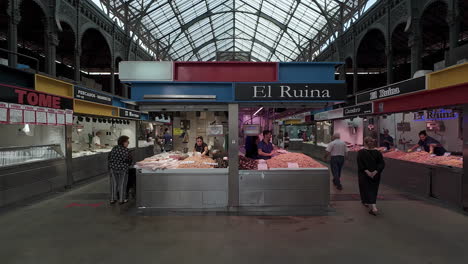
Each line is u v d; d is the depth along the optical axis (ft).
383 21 36.17
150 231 12.60
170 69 15.65
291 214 14.97
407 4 29.86
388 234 12.18
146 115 43.11
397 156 23.04
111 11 45.57
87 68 65.57
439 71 17.43
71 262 9.75
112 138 39.09
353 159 31.09
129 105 35.96
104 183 24.40
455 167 16.58
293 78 15.97
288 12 67.15
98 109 28.43
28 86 18.93
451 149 27.35
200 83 15.76
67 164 22.50
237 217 14.48
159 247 10.93
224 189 16.21
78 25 33.27
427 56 56.39
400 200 17.93
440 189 17.53
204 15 72.13
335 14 53.78
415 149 25.14
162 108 17.01
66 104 22.43
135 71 15.60
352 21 47.34
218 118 42.16
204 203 16.20
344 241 11.46
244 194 16.19
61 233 12.37
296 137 82.17
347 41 48.16
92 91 26.71
